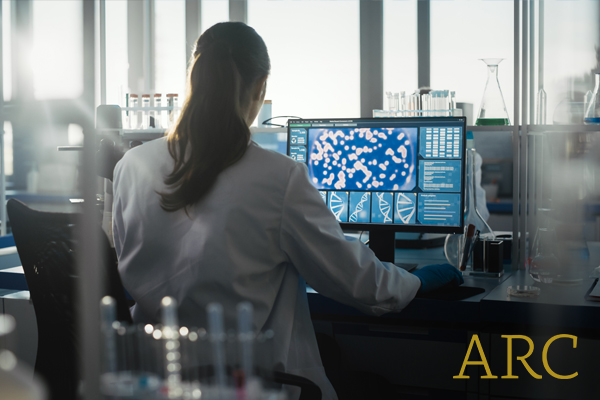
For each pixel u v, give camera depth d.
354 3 3.67
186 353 0.53
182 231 1.05
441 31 3.52
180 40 3.99
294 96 3.82
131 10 4.02
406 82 3.64
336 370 1.32
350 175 1.70
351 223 1.70
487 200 3.69
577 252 1.54
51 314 1.15
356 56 3.70
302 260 1.10
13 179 3.84
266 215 1.06
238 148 1.06
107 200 1.69
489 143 3.68
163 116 2.31
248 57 1.10
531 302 1.24
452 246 1.73
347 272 1.10
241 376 0.51
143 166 1.12
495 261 1.61
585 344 1.22
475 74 3.47
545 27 1.81
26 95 3.84
